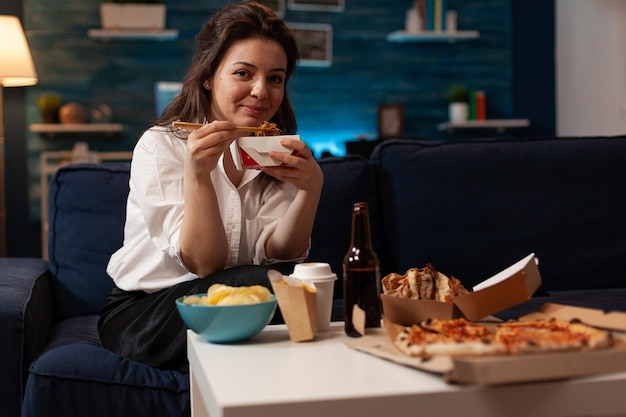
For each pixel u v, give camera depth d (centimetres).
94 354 152
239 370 99
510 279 112
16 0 475
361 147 424
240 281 142
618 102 394
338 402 85
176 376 149
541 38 511
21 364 158
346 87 516
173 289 153
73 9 482
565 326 104
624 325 105
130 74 489
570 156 222
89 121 483
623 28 386
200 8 496
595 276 218
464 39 519
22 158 477
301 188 151
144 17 475
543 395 90
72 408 145
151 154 164
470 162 216
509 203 215
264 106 167
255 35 165
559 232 216
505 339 96
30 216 477
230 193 169
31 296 172
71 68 482
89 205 209
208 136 142
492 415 89
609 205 221
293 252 167
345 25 514
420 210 212
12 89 475
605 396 91
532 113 518
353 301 119
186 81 174
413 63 521
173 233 155
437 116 524
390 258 213
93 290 206
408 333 102
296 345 113
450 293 122
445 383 90
